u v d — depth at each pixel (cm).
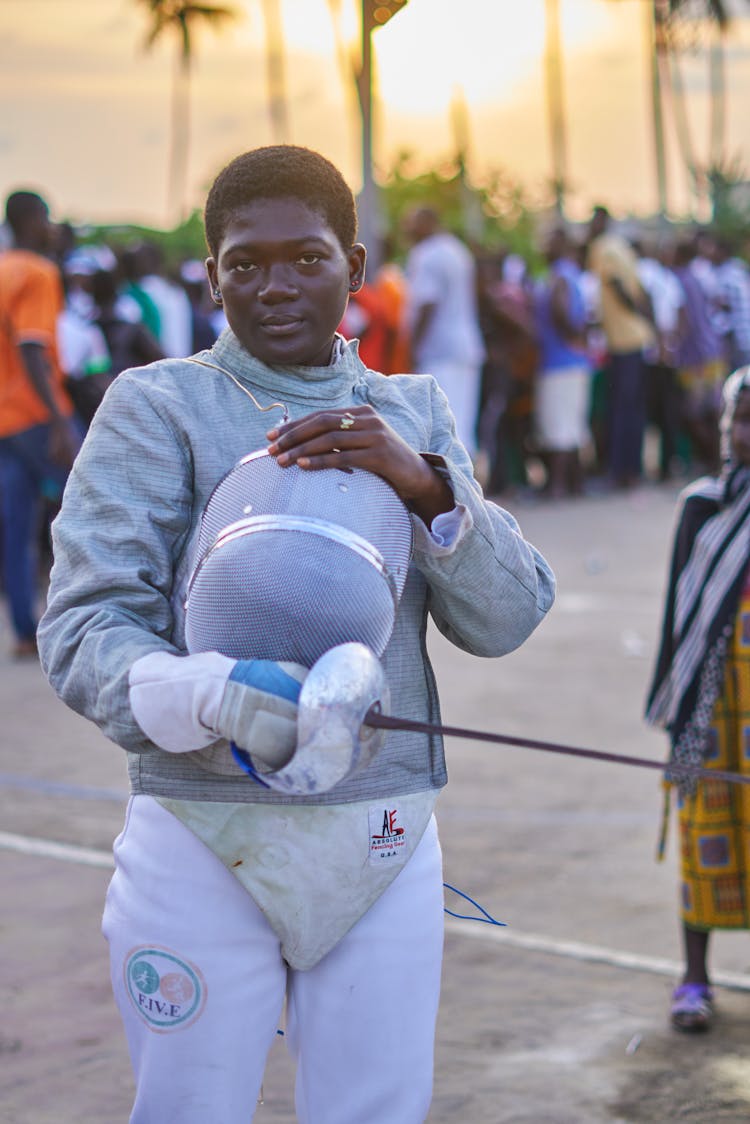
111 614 191
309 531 180
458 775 539
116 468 197
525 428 1276
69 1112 307
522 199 3388
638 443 1305
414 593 206
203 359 205
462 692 666
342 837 194
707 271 1405
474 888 431
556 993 365
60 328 868
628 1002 361
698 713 356
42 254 720
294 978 205
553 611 827
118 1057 332
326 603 177
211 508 188
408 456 189
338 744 169
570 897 425
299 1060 207
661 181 3281
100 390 871
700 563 364
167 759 196
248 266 194
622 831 480
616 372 1293
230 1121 201
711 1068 328
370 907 199
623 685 671
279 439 186
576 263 1309
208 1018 197
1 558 909
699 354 1356
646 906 419
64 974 375
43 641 196
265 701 170
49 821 493
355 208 201
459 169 3294
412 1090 203
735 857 352
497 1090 317
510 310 1208
